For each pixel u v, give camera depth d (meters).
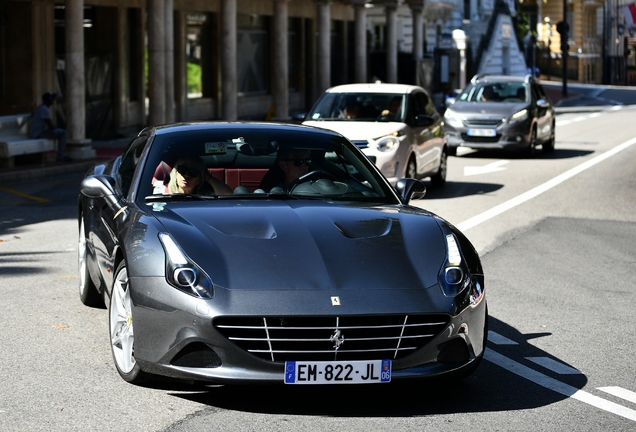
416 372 5.41
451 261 5.77
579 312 8.34
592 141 29.11
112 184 6.84
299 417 5.38
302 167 6.95
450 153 25.22
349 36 45.84
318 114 16.34
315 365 5.27
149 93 25.05
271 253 5.59
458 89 50.06
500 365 6.59
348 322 5.31
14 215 13.83
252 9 36.44
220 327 5.24
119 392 5.79
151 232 5.77
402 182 7.23
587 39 92.06
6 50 25.16
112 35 27.64
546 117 24.80
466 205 15.35
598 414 5.57
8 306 8.09
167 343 5.36
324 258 5.59
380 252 5.73
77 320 7.62
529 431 5.24
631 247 11.76
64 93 26.67
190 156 6.86
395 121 16.06
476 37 60.16
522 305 8.56
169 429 5.16
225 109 28.81
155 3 24.84
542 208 15.07
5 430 5.12
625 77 102.44
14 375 6.14
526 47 73.62
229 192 6.72
